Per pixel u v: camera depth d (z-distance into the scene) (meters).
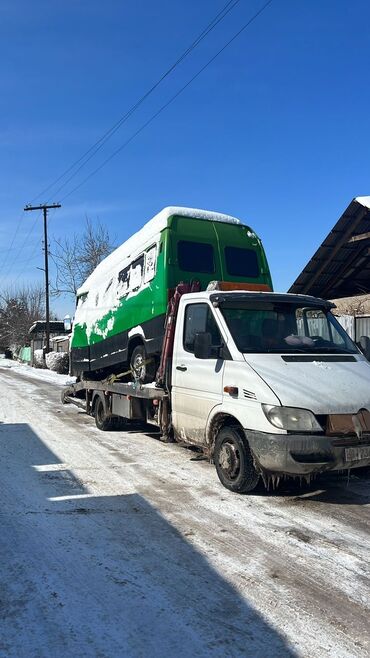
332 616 3.47
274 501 5.81
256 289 7.65
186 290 7.64
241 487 5.94
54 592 3.75
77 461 7.67
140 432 10.28
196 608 3.55
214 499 5.85
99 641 3.16
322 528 5.03
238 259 8.66
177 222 8.36
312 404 5.43
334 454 5.32
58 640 3.17
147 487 6.31
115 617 3.42
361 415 5.54
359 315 13.95
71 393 13.37
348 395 5.63
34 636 3.21
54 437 9.64
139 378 8.87
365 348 6.96
